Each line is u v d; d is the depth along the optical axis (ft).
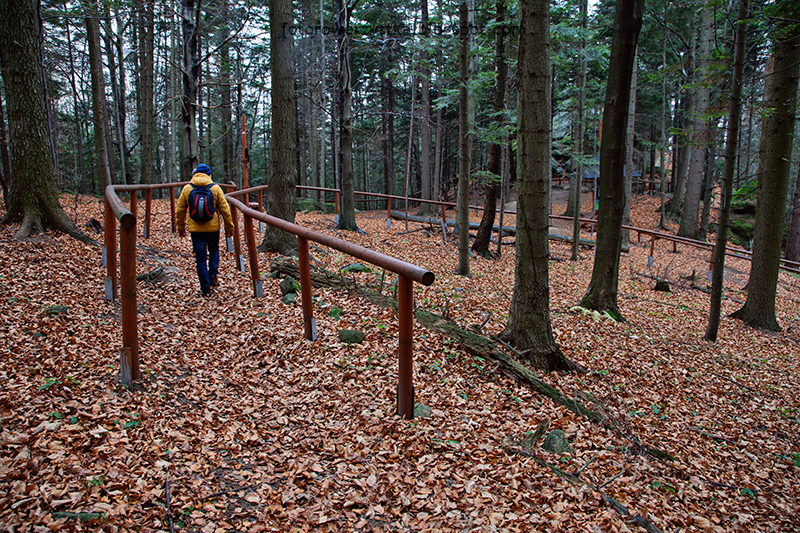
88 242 23.31
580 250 50.96
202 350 14.71
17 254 19.48
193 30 39.32
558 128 70.85
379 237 44.47
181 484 8.68
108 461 8.75
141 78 72.95
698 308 33.78
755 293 31.12
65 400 10.38
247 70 69.26
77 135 64.64
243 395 12.54
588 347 21.20
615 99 25.11
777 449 16.03
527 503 9.84
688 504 11.63
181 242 27.84
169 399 11.51
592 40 41.73
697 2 29.25
